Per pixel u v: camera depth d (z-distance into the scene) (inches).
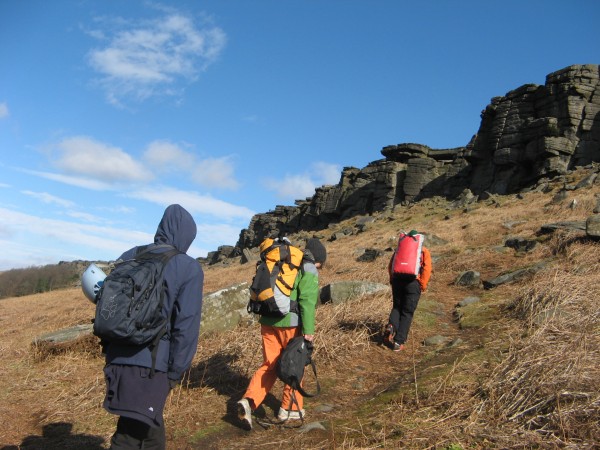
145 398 119.0
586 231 420.2
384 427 163.5
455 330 284.0
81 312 518.3
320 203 2188.7
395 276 263.6
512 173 1373.0
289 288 179.2
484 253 500.4
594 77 1293.1
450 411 167.2
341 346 256.1
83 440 179.0
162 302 121.1
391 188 1766.7
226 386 221.5
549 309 252.2
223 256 2999.5
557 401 150.9
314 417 186.1
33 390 234.5
